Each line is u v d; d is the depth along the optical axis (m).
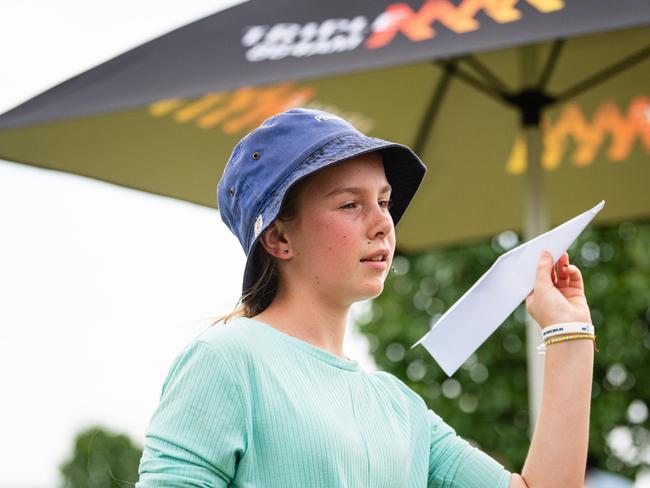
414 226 5.62
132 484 2.29
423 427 2.11
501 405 8.35
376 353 8.88
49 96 3.92
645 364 8.36
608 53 4.64
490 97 5.12
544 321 2.03
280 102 4.85
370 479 1.89
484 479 2.08
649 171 5.17
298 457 1.82
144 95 3.69
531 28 3.36
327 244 1.97
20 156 4.43
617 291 8.30
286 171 1.98
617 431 8.57
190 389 1.84
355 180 1.99
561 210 5.39
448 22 3.52
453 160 5.39
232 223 2.11
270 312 2.05
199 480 1.76
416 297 8.84
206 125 4.67
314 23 3.76
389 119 5.20
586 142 5.14
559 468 1.95
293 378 1.90
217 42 3.86
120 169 4.67
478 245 8.76
